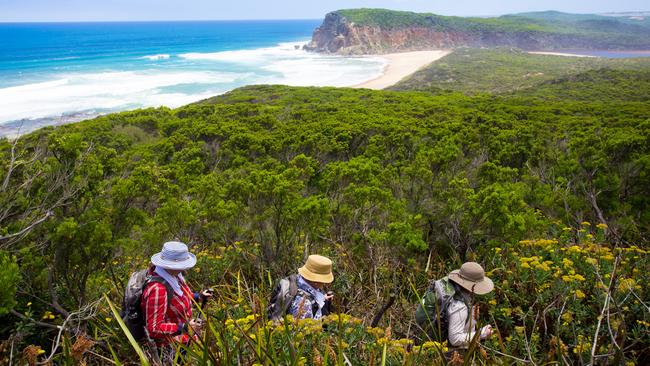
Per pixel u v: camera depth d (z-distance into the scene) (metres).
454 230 5.52
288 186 5.98
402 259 4.84
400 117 25.73
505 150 12.88
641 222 6.41
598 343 2.82
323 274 3.21
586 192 6.64
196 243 5.91
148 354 2.75
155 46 147.50
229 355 2.15
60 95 51.22
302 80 77.75
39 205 4.14
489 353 2.86
